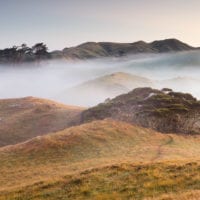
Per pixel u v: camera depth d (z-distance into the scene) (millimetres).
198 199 23141
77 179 33594
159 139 75812
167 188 28078
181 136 81312
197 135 84000
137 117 90812
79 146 65125
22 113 125375
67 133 72125
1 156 60750
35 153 61344
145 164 36625
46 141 66312
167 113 90312
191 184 28281
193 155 59281
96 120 90625
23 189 34562
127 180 31438
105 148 64938
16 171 52156
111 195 28016
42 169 52000
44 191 32094
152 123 87062
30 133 104312
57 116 116688
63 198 29266
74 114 115125
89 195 29031
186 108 94938
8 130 106562
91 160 55906
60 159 58062
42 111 124250
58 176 38844
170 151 62719
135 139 73688
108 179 32500
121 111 98000
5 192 35250
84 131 74062
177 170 32812
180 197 24531
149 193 27391
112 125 80438
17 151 63094
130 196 27438
